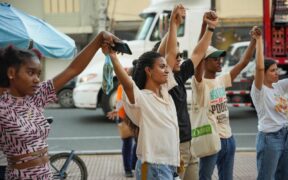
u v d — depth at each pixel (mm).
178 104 4301
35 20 6738
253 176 7523
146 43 13148
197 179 4688
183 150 4359
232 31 15258
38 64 3047
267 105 5156
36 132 2965
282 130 5180
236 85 13117
